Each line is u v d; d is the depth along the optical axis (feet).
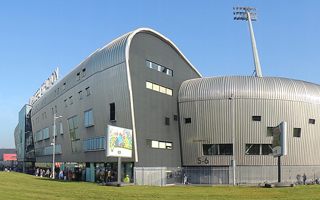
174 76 217.36
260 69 290.56
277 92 207.72
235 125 205.36
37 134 363.35
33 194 108.27
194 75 237.86
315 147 214.48
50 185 144.36
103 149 197.36
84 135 223.10
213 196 110.42
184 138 215.31
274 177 203.00
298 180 203.31
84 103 222.69
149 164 187.11
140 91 188.44
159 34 204.44
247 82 210.18
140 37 194.49
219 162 206.18
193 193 118.32
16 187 128.16
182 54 223.71
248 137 204.54
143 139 185.47
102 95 198.90
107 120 194.39
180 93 218.38
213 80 215.72
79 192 116.57
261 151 204.64
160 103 202.80
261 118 205.67
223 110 207.41
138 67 189.47
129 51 185.68
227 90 208.13
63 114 266.36
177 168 208.54
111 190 125.08
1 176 183.11
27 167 403.95
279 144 154.10
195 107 212.84
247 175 202.49
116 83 187.83
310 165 212.23
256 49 298.35
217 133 207.72
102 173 188.24
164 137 202.69
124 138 156.56
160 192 120.26
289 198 104.68
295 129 208.85
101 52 204.23
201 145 210.38
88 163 216.33
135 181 175.52
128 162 181.37
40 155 347.77
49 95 309.01
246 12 317.42
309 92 215.31
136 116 182.91
